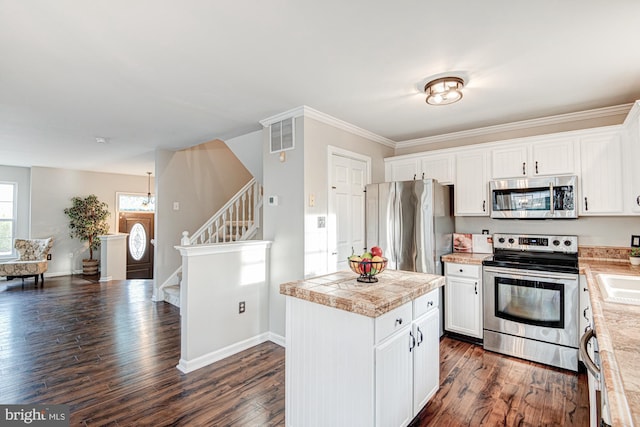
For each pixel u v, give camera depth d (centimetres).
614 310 150
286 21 173
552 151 309
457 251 387
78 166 676
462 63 221
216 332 294
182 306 278
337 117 336
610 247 304
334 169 349
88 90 265
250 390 242
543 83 252
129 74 236
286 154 328
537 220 345
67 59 212
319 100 289
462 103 295
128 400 228
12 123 360
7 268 591
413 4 159
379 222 371
